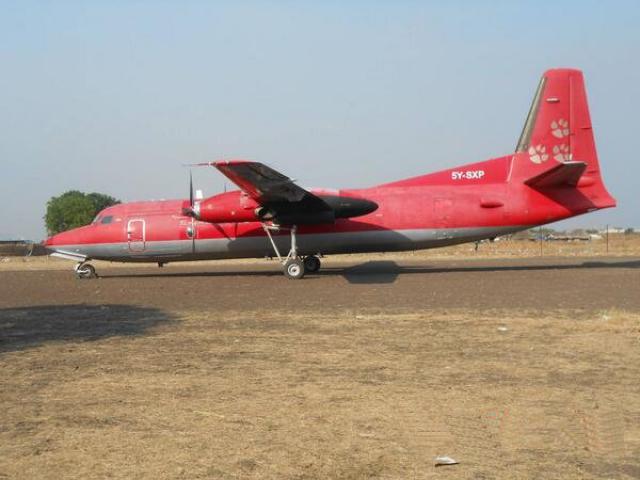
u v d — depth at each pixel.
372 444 5.45
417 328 11.34
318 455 5.21
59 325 12.29
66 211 93.50
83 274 26.16
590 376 7.62
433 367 8.27
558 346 9.46
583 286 18.14
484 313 12.99
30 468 4.97
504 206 23.42
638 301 14.48
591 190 23.39
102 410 6.49
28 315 13.92
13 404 6.72
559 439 5.50
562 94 23.44
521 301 14.88
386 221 23.67
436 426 5.89
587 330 10.73
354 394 7.03
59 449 5.38
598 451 5.23
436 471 4.87
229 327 11.80
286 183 21.09
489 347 9.50
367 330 11.24
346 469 4.93
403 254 48.50
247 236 24.33
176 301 16.36
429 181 24.36
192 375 7.97
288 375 7.95
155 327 11.92
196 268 32.91
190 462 5.09
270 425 5.99
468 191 23.88
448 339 10.22
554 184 23.08
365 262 35.22
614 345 9.46
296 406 6.59
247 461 5.10
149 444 5.49
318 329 11.45
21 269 37.38
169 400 6.85
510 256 40.94
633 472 4.81
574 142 23.50
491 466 4.95
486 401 6.66
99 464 5.05
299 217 22.81
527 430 5.75
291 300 16.12
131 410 6.48
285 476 4.80
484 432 5.71
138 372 8.16
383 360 8.75
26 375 8.00
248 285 20.69
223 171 20.52
